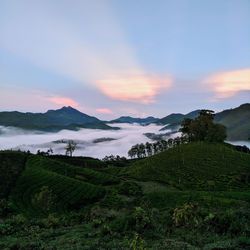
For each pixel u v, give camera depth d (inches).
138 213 1360.7
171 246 1016.9
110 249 1033.5
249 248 943.7
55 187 5059.1
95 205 4357.8
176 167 6584.6
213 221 1259.8
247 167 6358.3
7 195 4699.8
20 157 6683.1
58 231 1461.6
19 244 1190.9
